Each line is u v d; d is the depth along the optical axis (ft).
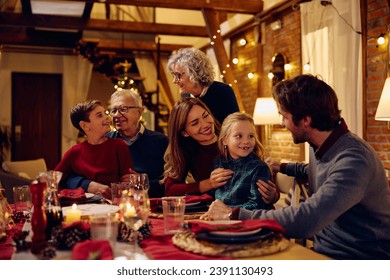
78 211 5.01
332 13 15.90
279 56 20.03
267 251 4.01
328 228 5.40
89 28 25.17
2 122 31.89
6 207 5.58
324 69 16.56
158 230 5.14
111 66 31.78
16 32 29.91
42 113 32.86
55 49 32.78
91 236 4.18
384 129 13.87
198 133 7.09
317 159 5.44
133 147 9.51
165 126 31.24
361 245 5.10
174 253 4.12
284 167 6.91
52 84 33.06
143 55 33.30
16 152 32.32
